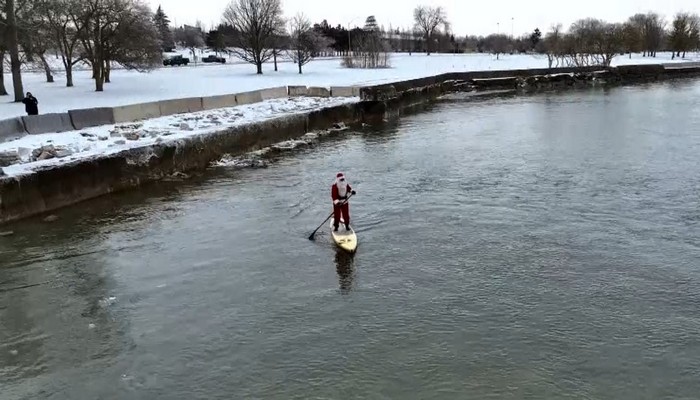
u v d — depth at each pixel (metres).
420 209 17.17
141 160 20.42
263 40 65.19
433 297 11.66
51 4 35.56
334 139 29.75
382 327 10.55
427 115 38.91
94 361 9.75
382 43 94.56
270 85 47.41
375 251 14.07
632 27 100.56
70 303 11.76
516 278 12.44
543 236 14.78
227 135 24.84
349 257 13.74
